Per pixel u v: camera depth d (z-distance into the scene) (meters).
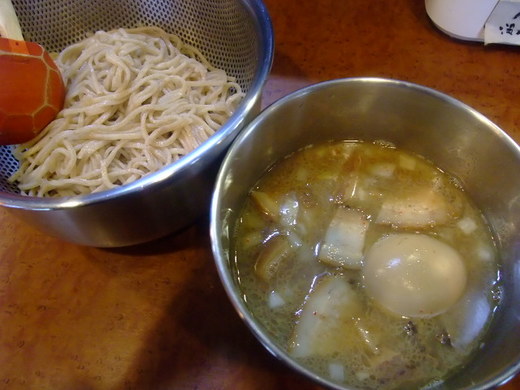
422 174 0.27
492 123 0.23
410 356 0.22
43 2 0.30
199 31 0.31
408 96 0.24
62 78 0.27
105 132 0.27
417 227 0.25
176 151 0.27
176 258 0.26
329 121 0.26
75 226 0.22
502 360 0.19
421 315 0.23
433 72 0.33
